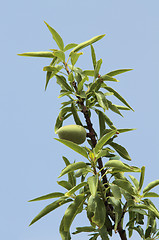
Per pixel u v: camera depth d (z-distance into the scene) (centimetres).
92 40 367
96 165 337
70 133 338
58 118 382
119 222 342
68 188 341
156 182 338
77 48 367
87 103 366
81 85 358
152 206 348
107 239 327
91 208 308
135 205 341
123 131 375
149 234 366
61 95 351
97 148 318
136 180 366
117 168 320
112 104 377
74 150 312
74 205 315
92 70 389
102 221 301
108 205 341
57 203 329
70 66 381
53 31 367
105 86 378
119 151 364
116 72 376
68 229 306
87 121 363
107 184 337
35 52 365
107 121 384
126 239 346
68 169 300
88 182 298
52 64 375
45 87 371
